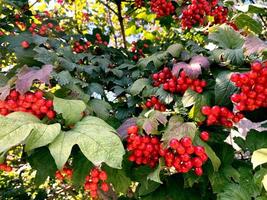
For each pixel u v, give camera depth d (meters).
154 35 0.64
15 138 0.24
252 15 0.44
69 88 0.34
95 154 0.24
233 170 0.33
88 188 0.30
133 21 0.66
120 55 0.50
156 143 0.30
